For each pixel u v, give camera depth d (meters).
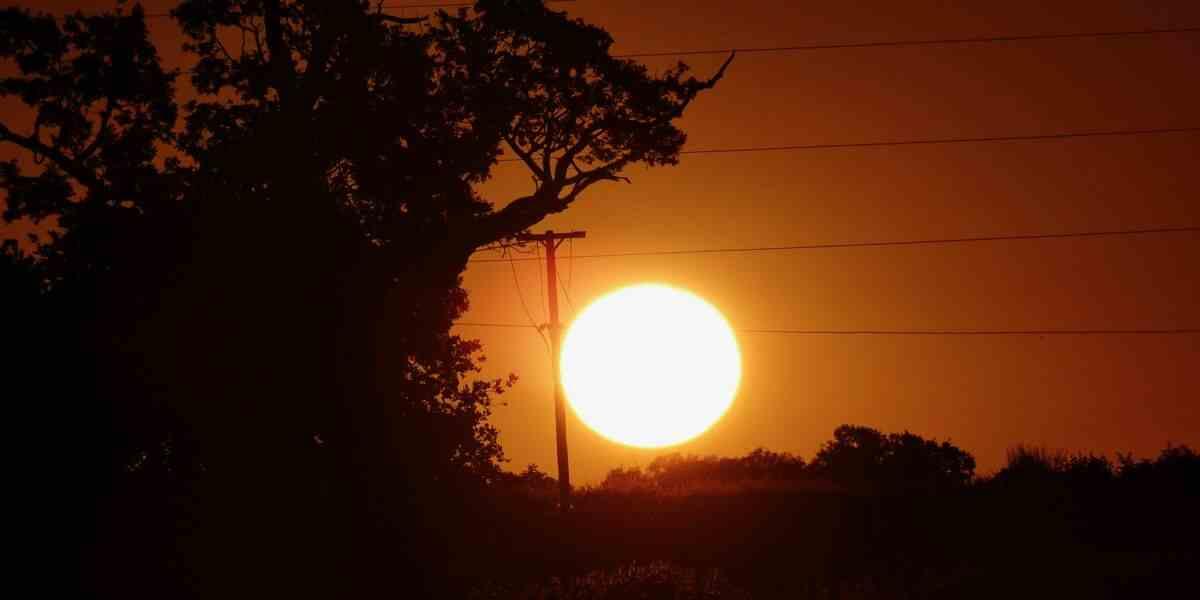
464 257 94.19
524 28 94.94
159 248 79.31
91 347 75.12
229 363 76.69
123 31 87.38
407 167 89.19
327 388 82.31
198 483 76.81
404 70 89.75
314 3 89.25
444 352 92.88
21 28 86.12
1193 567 89.06
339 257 83.75
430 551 84.44
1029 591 85.44
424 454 86.62
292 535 77.69
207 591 74.81
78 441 73.75
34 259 80.06
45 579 72.00
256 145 83.69
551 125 99.31
